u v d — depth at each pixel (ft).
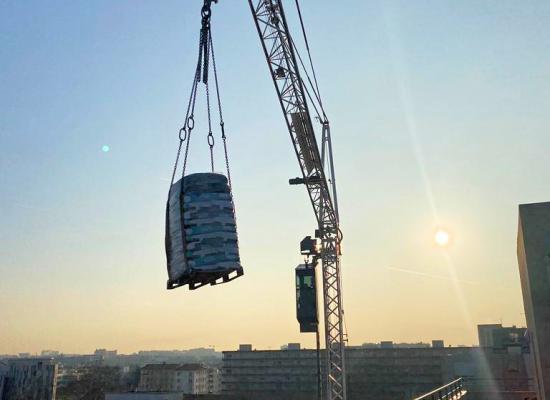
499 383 217.56
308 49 115.96
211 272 30.58
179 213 31.86
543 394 66.23
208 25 48.21
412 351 359.46
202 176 32.63
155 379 590.96
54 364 475.31
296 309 142.41
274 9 100.37
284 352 426.51
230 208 32.27
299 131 123.95
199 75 46.70
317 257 148.87
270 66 109.70
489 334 333.42
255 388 420.77
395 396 352.90
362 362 365.40
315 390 408.46
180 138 37.68
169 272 33.19
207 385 622.95
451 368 253.85
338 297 159.12
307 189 145.18
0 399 483.51
